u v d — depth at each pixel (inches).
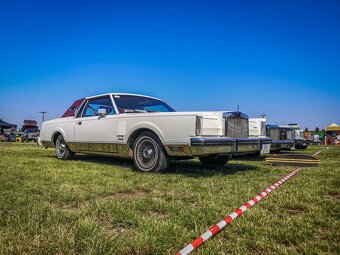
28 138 1220.5
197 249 70.2
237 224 85.7
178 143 170.9
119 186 139.6
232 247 72.2
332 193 136.4
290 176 180.1
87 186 139.2
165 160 183.0
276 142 363.9
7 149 407.5
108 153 219.9
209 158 225.1
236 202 112.7
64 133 257.4
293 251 70.0
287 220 91.7
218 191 133.9
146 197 119.9
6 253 66.9
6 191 123.8
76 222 86.0
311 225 88.0
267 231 82.4
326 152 456.1
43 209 97.4
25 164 214.1
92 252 67.3
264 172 200.5
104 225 88.0
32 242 72.2
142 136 190.7
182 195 124.6
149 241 73.9
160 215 98.7
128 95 234.5
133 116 197.2
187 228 85.2
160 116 180.5
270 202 113.9
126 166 220.5
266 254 69.7
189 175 179.0
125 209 102.1
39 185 137.9
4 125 1358.3
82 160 262.1
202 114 171.6
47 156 300.2
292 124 551.5
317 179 170.2
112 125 211.9
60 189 129.0
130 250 70.7
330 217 96.5
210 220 90.3
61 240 73.0
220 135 183.0
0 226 84.1
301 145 543.5
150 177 168.2
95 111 235.6
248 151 203.2
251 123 228.5
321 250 71.5
